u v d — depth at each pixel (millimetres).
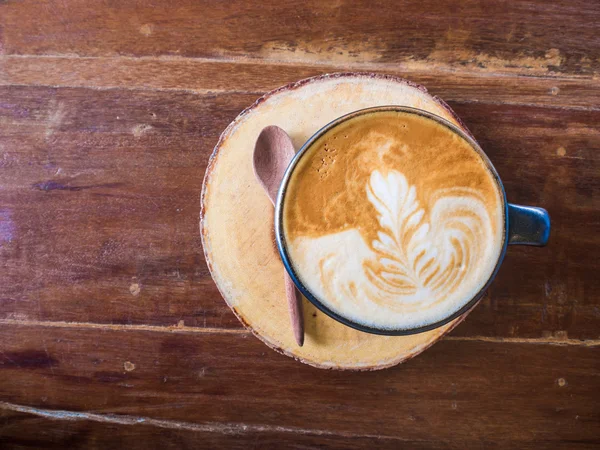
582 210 325
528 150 324
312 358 285
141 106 324
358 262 246
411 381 327
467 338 327
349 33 326
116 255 324
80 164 324
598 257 326
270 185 277
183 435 327
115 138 324
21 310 325
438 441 327
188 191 324
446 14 325
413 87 280
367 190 249
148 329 324
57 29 324
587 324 326
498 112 325
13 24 324
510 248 327
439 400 327
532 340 326
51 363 326
